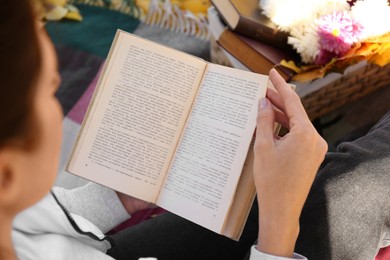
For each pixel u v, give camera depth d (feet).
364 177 2.93
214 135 2.63
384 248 3.16
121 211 2.89
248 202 2.56
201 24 5.34
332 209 2.88
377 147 3.08
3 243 1.41
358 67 3.88
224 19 3.93
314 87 3.83
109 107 2.70
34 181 1.34
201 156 2.64
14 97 1.12
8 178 1.28
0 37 1.08
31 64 1.13
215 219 2.55
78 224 2.61
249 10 3.67
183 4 5.41
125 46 2.71
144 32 5.35
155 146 2.71
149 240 3.22
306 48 3.51
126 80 2.70
